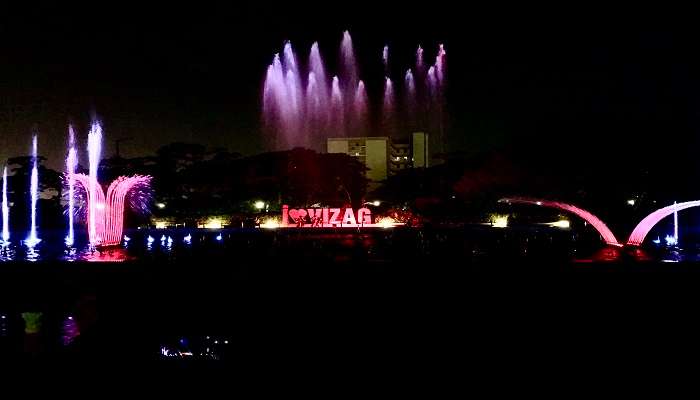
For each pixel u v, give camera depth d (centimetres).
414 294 1733
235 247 2758
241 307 1669
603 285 1750
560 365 1246
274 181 5800
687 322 1533
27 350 1249
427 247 2700
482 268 1838
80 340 1330
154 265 1909
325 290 1766
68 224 5297
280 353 1326
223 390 1104
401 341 1408
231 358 1263
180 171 5828
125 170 5356
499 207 4775
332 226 4734
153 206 5528
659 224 3797
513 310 1614
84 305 1733
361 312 1606
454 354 1315
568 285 1762
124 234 4081
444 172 5866
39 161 5391
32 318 1386
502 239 3014
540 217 4812
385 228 4244
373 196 7275
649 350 1340
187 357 1273
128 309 1680
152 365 1195
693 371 1211
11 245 3331
